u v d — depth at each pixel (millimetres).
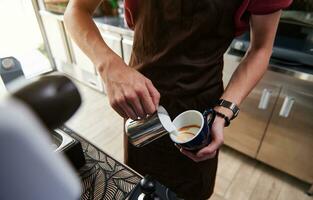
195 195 973
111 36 1758
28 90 209
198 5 560
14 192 125
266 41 653
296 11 1073
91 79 2295
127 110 486
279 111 1229
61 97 235
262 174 1462
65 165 155
